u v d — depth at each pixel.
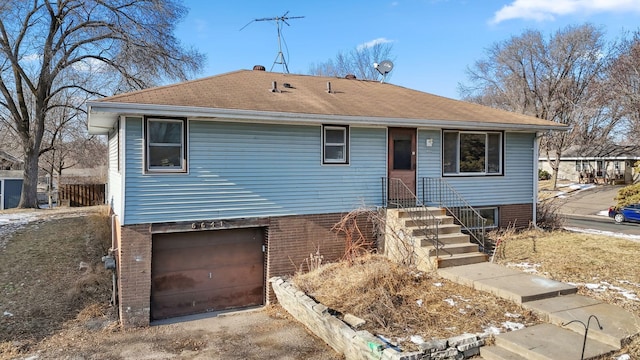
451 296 7.74
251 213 9.91
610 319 6.37
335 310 7.61
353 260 9.91
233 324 8.92
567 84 36.19
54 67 22.94
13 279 11.21
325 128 10.73
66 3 22.00
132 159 8.73
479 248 10.86
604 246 10.98
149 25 22.95
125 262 8.71
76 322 9.10
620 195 22.00
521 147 13.26
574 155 42.16
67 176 37.69
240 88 11.44
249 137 9.84
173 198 9.11
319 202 10.67
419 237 9.84
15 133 28.73
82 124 28.83
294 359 7.06
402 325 6.75
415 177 11.84
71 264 12.46
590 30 35.53
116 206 10.30
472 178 12.54
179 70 24.53
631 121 33.44
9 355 7.50
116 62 23.59
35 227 16.42
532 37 37.78
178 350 7.58
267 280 10.24
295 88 12.78
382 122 10.61
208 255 9.84
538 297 7.30
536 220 13.97
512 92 39.28
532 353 5.57
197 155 9.31
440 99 14.87
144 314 8.88
